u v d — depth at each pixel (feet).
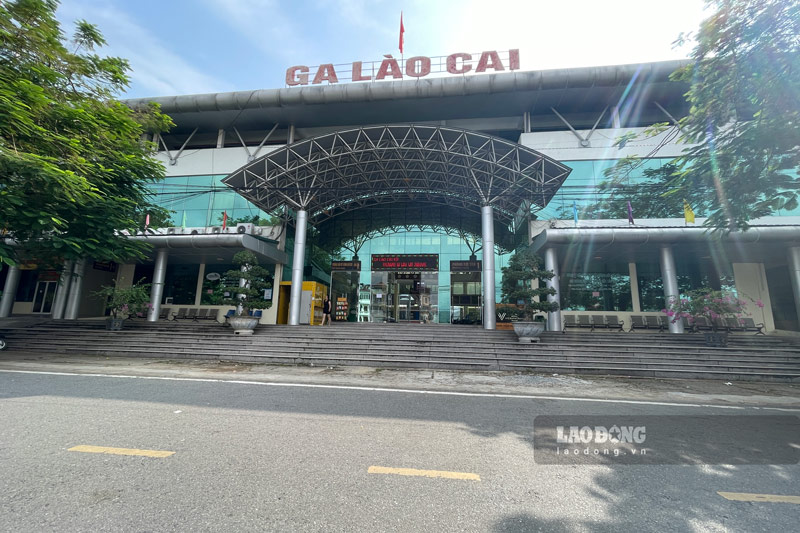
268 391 22.88
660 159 57.26
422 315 69.56
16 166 26.63
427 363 34.30
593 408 20.30
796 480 11.11
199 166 68.95
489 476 10.99
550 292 41.04
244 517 8.35
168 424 15.30
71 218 37.24
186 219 67.05
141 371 29.19
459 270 70.49
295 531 7.87
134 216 46.14
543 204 55.98
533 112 66.08
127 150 40.29
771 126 20.40
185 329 47.24
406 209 74.33
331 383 26.27
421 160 55.88
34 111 28.35
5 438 13.12
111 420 15.62
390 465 11.63
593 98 62.03
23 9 28.60
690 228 46.19
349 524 8.20
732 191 23.48
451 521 8.45
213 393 21.77
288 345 39.17
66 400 18.95
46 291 69.46
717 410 20.43
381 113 67.26
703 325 50.90
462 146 54.03
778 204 22.22
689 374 31.48
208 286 67.00
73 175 28.84
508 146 51.65
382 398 21.65
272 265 65.31
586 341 39.86
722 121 23.38
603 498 9.77
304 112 67.10
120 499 8.99
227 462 11.50
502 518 8.64
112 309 48.14
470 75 62.08
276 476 10.58
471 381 28.19
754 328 50.57
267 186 55.52
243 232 58.08
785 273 55.01
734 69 21.25
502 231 70.74
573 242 48.39
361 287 72.18
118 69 36.01
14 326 48.55
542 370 33.09
